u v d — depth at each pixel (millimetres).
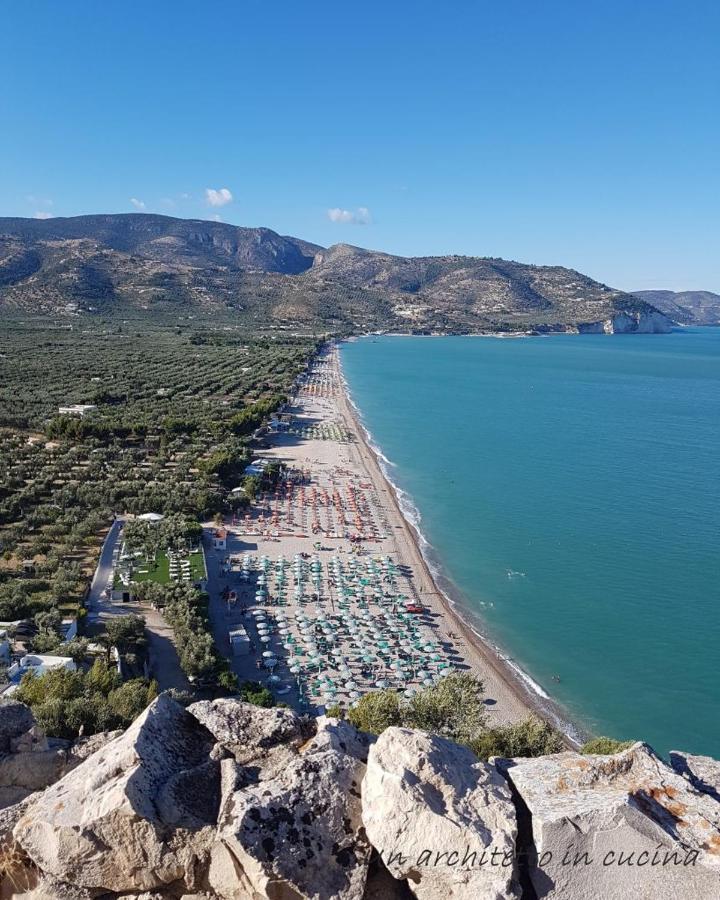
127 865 12383
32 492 96812
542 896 12352
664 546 94500
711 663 66062
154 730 14086
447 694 34969
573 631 71750
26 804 13805
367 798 12859
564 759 14570
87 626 62656
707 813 13414
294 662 63062
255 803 12422
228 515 101750
